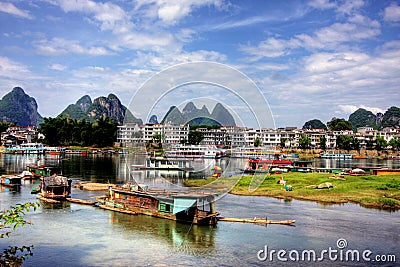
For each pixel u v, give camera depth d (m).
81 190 39.28
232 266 16.95
